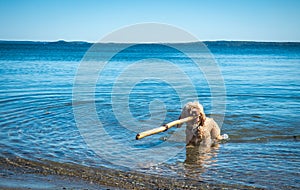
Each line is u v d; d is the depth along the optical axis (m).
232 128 10.58
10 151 8.13
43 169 7.09
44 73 28.48
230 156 8.17
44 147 8.51
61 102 14.52
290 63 48.34
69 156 7.91
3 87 19.23
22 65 39.06
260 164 7.57
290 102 14.85
